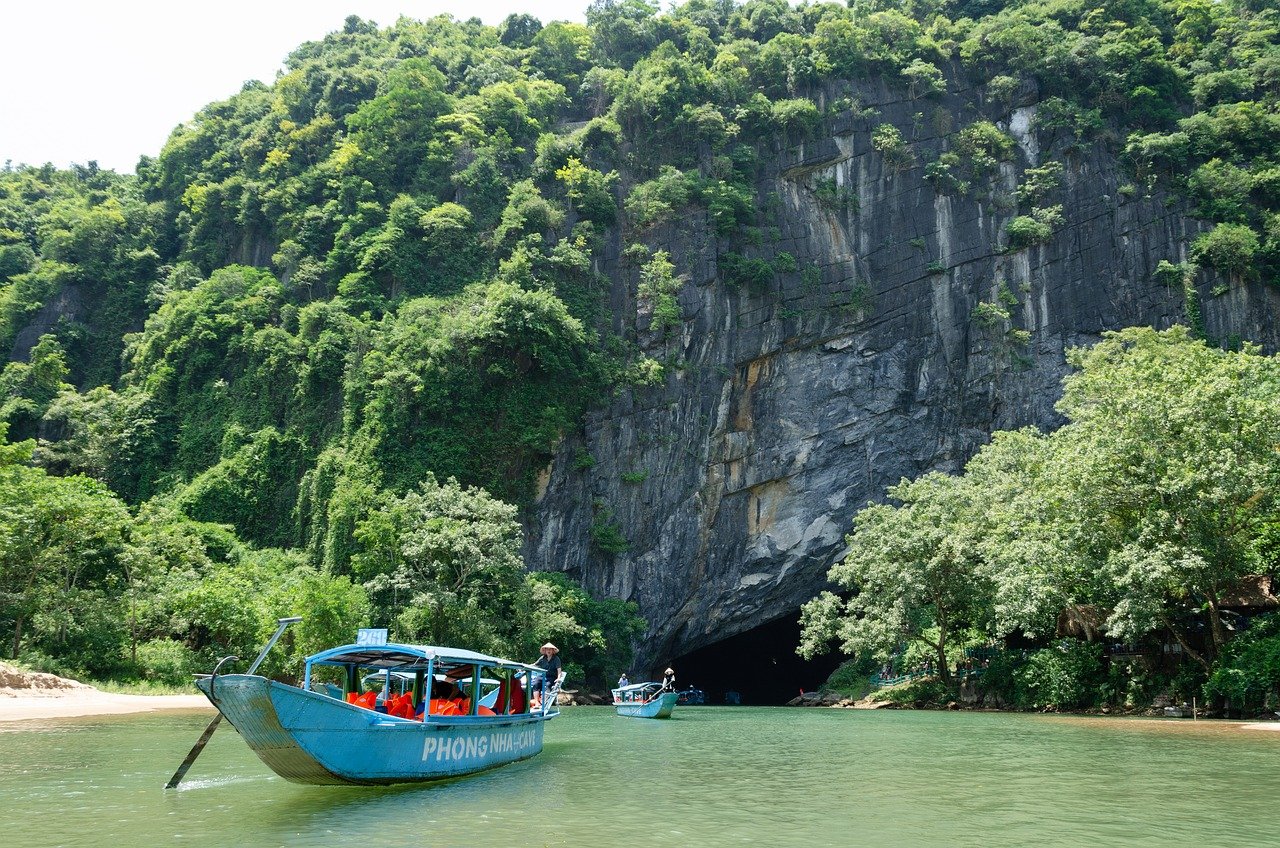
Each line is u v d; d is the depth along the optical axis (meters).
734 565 64.94
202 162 84.62
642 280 66.31
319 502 57.22
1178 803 14.39
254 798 14.23
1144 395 31.09
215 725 14.95
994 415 69.88
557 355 60.22
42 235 85.25
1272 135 72.50
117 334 76.62
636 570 61.09
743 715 40.31
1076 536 32.03
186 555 50.09
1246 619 34.94
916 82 75.12
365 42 92.31
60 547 39.94
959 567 43.03
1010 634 47.50
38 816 12.65
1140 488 30.86
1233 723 28.80
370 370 60.22
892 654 49.47
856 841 11.53
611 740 26.31
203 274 78.50
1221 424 30.47
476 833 11.75
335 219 72.06
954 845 11.34
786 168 71.94
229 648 44.44
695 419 64.50
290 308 68.62
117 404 67.94
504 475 58.84
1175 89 77.12
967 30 79.62
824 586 67.56
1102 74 75.50
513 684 20.14
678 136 72.50
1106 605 34.28
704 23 83.94
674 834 11.84
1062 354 70.31
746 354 66.62
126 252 79.50
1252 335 68.12
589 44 83.06
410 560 47.41
